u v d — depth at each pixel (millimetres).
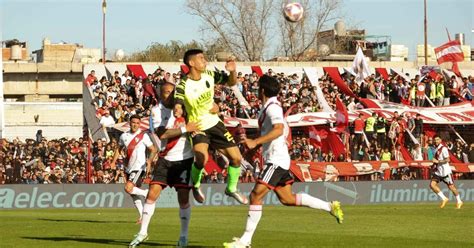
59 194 34500
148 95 44000
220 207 34000
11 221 22641
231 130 40562
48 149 37750
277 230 19219
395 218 24000
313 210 29656
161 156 14320
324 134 41344
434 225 20969
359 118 41781
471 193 39500
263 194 13438
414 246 14859
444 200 32125
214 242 15586
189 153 14281
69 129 53219
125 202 35125
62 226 20438
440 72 50469
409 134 42125
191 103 14141
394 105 44719
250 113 43875
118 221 22875
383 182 37875
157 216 25797
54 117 53531
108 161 37094
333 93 47094
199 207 34000
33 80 62406
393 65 60438
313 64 56656
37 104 52812
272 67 51594
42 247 14531
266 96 13422
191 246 14641
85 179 36844
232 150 14320
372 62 60406
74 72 62375
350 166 39031
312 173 38469
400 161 39438
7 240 15992
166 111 14445
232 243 13312
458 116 44250
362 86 47906
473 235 17703
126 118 42062
